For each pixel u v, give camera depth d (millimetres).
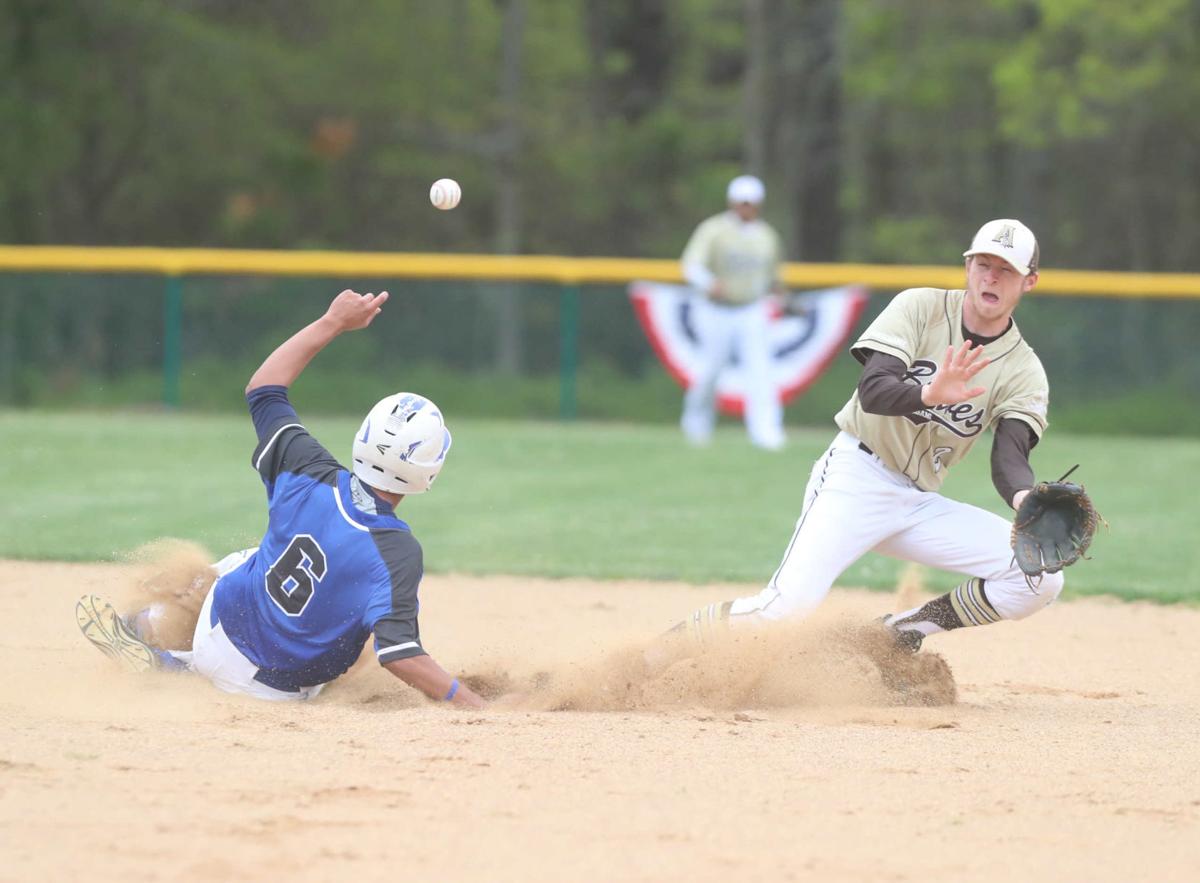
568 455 56781
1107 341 70688
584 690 19547
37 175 90750
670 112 111312
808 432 70375
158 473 47875
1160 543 38656
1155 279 69688
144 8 93750
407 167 106188
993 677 23219
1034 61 95500
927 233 109125
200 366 71750
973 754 16922
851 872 12500
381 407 18469
